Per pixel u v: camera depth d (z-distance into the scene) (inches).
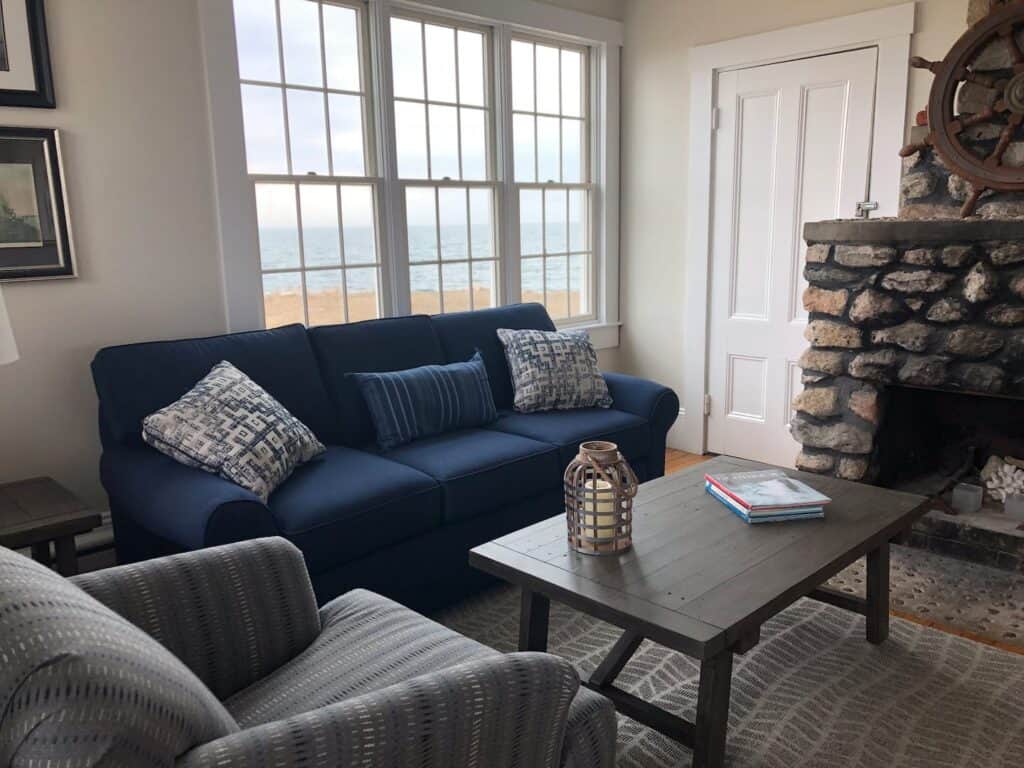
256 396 98.1
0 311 80.0
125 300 109.5
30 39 97.7
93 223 105.5
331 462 102.9
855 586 107.9
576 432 119.5
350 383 116.6
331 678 57.4
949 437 132.9
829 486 93.0
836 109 141.9
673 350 175.2
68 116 101.9
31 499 92.7
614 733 56.4
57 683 31.3
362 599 70.5
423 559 99.3
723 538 77.6
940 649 92.1
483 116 153.6
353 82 133.1
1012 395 107.7
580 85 172.6
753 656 91.0
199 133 113.3
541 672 47.8
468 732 44.0
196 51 111.6
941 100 115.0
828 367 124.1
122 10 104.8
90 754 31.3
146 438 92.6
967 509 118.7
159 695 35.0
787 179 150.2
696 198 163.8
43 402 104.3
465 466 103.5
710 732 65.8
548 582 68.9
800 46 143.9
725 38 155.5
